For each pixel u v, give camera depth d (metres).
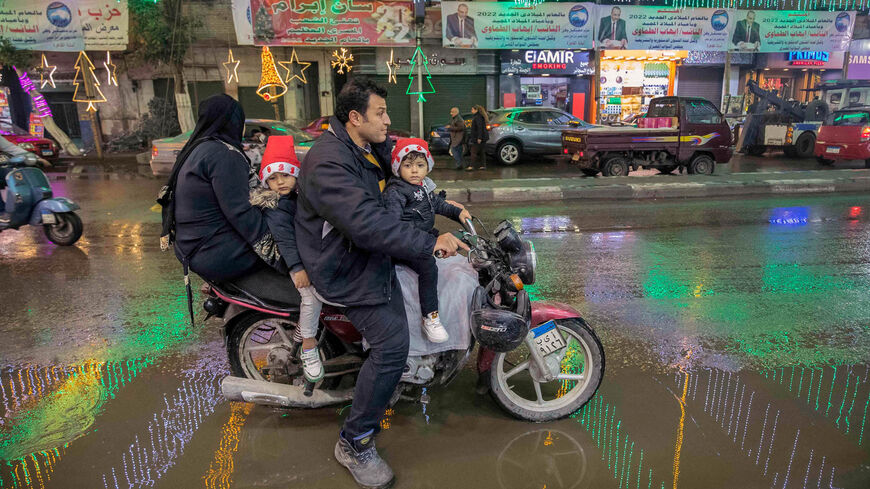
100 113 19.59
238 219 2.42
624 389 3.28
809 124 15.52
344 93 2.15
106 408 3.10
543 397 3.20
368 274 2.26
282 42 15.45
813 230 7.25
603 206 9.12
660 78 20.83
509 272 2.60
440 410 3.06
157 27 16.53
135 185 11.59
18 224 6.45
